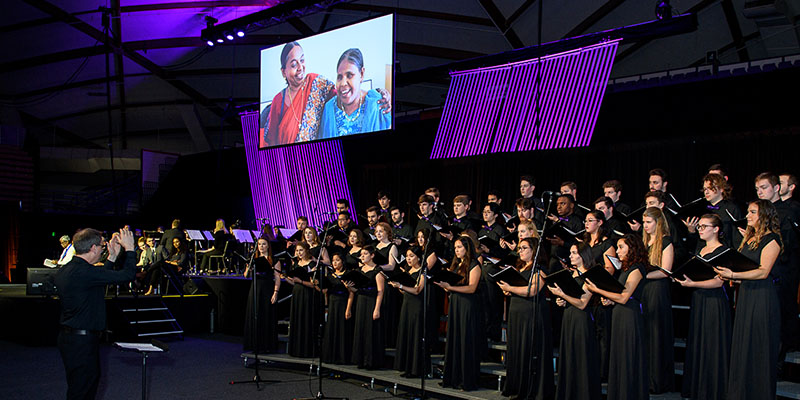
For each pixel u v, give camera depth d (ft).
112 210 72.64
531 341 18.21
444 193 42.96
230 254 43.88
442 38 51.06
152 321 34.22
